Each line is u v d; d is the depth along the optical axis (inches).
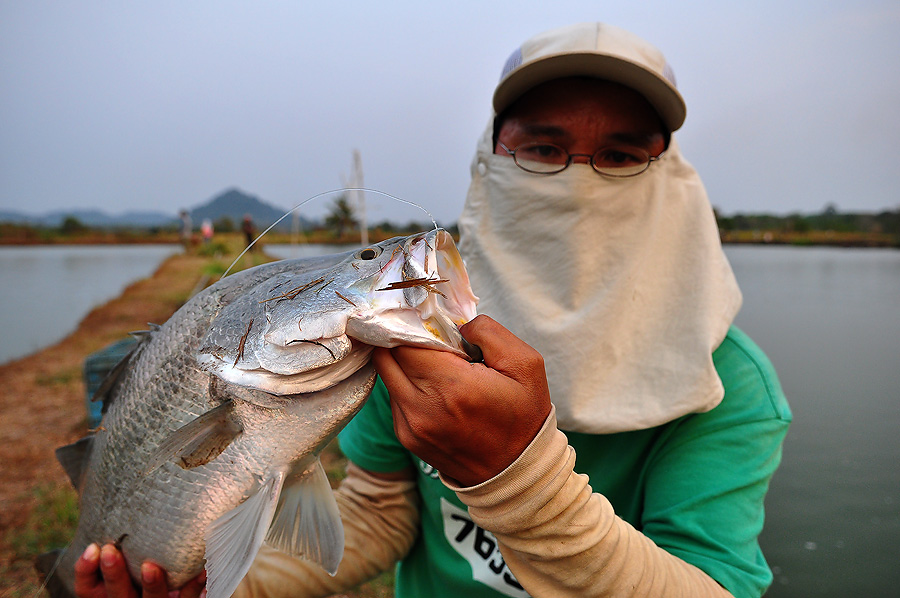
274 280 54.6
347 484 74.7
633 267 61.7
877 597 115.5
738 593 49.3
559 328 60.6
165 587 58.4
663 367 58.2
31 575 144.5
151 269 1296.8
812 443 173.2
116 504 58.2
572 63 62.6
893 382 217.6
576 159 64.1
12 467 217.9
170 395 55.0
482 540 63.6
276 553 68.2
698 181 67.0
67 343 486.6
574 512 43.6
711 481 54.6
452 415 40.8
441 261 51.5
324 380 49.3
